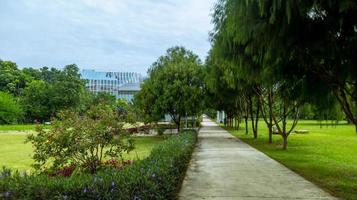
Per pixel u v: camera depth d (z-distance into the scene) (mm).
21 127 53469
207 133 37844
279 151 19469
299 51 8625
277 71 10062
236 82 16703
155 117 30453
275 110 29078
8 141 29156
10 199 5254
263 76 10188
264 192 8625
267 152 18750
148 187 5820
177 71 29844
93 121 9703
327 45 8203
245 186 9344
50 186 5281
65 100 71000
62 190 5234
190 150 15297
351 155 18125
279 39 7770
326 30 7973
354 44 8203
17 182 5492
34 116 71750
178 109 29719
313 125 61500
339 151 19984
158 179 6402
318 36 8031
